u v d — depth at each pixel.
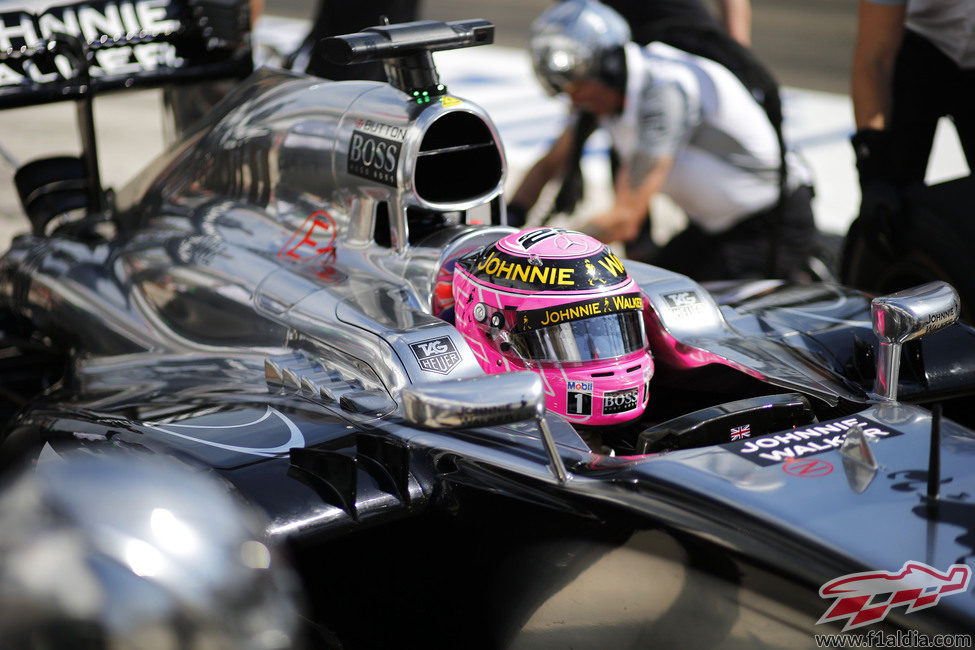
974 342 9.91
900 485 7.11
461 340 8.57
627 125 15.78
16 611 4.78
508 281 8.40
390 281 9.52
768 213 16.38
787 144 16.45
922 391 9.52
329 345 9.05
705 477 7.25
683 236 17.34
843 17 49.41
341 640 8.48
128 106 33.06
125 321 11.23
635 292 8.48
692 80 15.34
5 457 10.01
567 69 15.37
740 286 11.95
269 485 7.88
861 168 13.87
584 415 8.37
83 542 4.84
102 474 5.19
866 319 10.53
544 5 51.69
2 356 13.80
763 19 49.19
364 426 8.29
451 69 38.94
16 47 13.34
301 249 10.39
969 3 14.72
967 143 16.03
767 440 7.71
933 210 12.77
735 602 6.79
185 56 14.52
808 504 6.91
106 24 13.92
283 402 8.95
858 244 14.23
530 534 7.63
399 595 8.56
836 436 7.75
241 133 11.34
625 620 7.35
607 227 15.90
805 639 6.54
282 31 42.22
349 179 9.93
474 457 7.91
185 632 4.85
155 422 8.95
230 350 10.12
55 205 14.59
